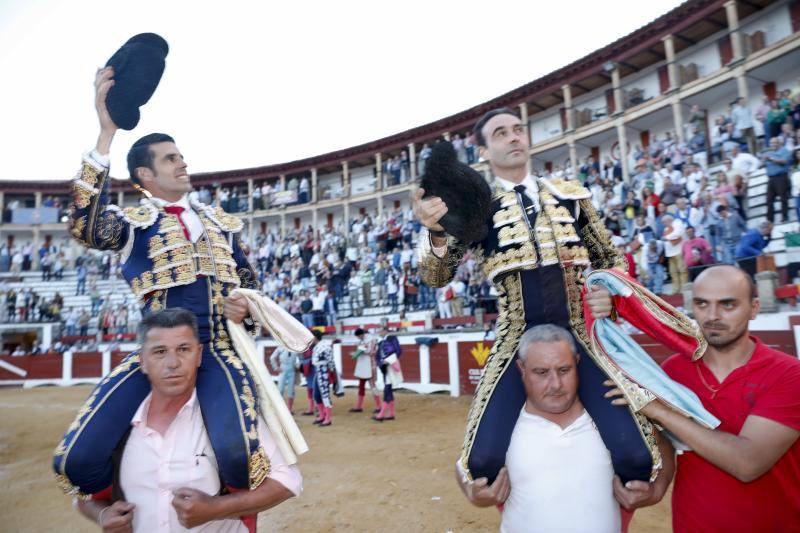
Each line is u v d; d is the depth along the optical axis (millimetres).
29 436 7371
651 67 15250
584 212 1860
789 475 1557
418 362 10586
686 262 7199
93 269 20859
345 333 13555
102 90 1589
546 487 1542
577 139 15609
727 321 1539
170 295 1684
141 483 1513
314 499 3783
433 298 13133
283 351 8797
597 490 1540
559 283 1700
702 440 1441
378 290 14773
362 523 3264
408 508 3508
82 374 15516
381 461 4910
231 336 1714
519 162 1805
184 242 1715
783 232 7211
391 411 7516
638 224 8977
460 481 1602
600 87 16547
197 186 24156
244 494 1475
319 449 5598
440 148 1588
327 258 16625
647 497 1505
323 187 22938
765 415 1469
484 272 1833
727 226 7184
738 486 1561
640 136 15281
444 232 1654
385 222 16906
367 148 21641
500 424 1546
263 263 19484
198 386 1575
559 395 1479
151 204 1769
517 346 1667
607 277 1607
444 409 8250
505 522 1645
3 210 24141
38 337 18172
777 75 12320
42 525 3604
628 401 1495
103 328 16891
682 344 1573
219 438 1455
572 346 1521
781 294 6219
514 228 1713
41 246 24297
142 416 1515
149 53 1658
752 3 12477
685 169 9242
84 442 1429
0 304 18953
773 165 7812
